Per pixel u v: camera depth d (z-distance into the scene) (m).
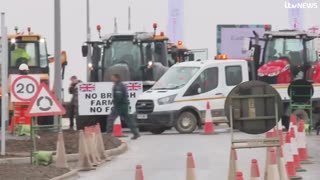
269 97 45.41
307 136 89.12
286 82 101.94
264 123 45.47
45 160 60.56
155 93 97.56
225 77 98.94
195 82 97.56
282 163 44.94
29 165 59.69
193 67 99.31
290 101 94.88
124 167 62.81
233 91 45.41
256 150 73.56
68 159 64.81
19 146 72.62
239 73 99.88
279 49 106.12
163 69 109.75
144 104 97.00
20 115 90.38
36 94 60.22
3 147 66.00
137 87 103.88
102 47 110.25
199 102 97.44
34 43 111.25
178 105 96.69
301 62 105.62
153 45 109.94
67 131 88.94
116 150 72.19
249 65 105.25
